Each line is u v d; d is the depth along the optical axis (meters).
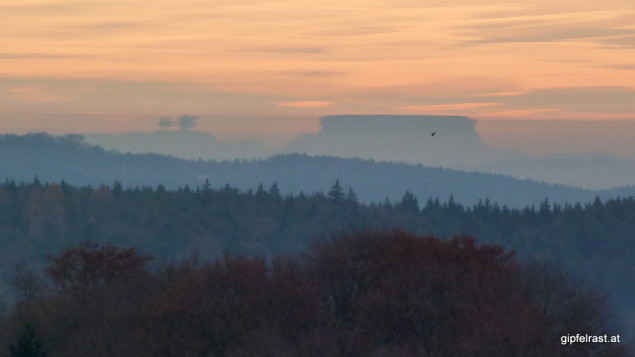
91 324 94.44
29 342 75.94
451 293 97.25
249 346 86.12
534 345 84.44
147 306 92.88
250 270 95.81
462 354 85.69
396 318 91.88
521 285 96.44
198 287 93.56
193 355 87.06
